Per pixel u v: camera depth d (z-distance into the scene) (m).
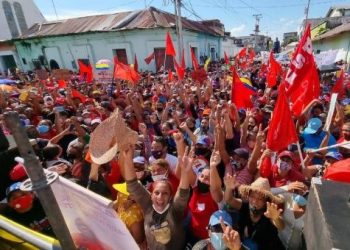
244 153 4.06
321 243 1.18
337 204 1.29
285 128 3.90
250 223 2.56
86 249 1.96
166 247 2.51
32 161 1.25
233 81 6.67
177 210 2.57
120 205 2.87
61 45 27.98
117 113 2.24
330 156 3.84
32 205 2.72
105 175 3.63
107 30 25.00
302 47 5.02
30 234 1.70
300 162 4.21
